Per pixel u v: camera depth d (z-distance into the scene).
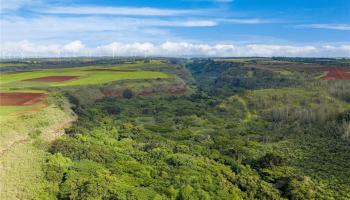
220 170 58.12
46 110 76.44
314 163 67.81
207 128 99.00
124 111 114.12
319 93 118.06
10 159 47.88
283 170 62.81
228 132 93.38
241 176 57.81
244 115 114.69
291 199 52.88
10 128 57.31
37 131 61.69
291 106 110.50
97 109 106.19
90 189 43.69
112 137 75.50
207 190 50.00
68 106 95.25
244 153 71.44
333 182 58.44
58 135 67.69
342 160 68.94
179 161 58.44
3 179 42.25
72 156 55.62
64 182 46.12
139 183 49.59
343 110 96.19
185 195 46.75
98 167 52.62
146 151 65.44
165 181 50.84
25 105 80.12
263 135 91.25
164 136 84.31
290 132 93.06
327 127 90.88
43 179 46.06
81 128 76.25
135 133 82.19
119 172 52.28
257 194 52.97
